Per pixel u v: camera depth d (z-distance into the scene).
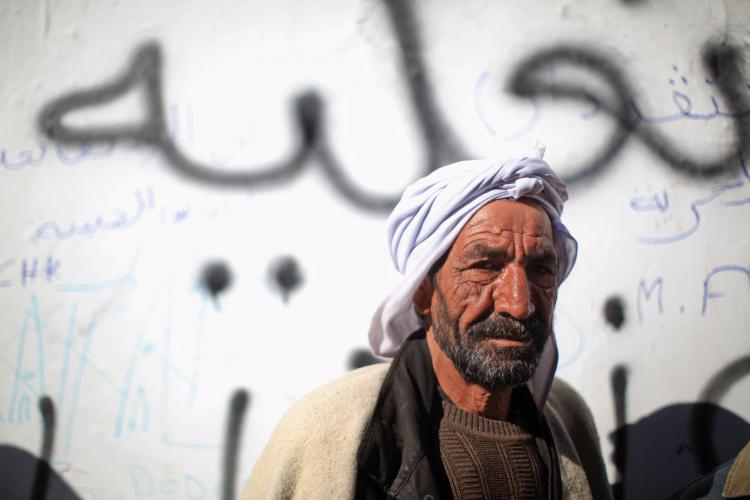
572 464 1.39
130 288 1.86
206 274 1.86
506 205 1.28
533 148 1.36
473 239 1.26
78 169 1.87
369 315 1.87
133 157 1.87
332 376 1.86
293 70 1.89
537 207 1.31
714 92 1.96
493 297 1.25
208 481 1.84
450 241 1.27
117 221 1.87
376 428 1.27
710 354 1.93
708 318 1.93
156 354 1.84
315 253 1.88
